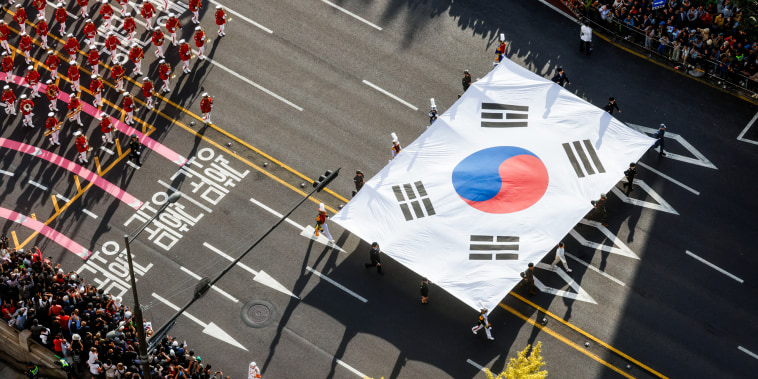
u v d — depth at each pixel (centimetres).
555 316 4669
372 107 5562
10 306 4494
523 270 4647
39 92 5666
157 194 5169
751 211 5075
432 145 5109
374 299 4738
